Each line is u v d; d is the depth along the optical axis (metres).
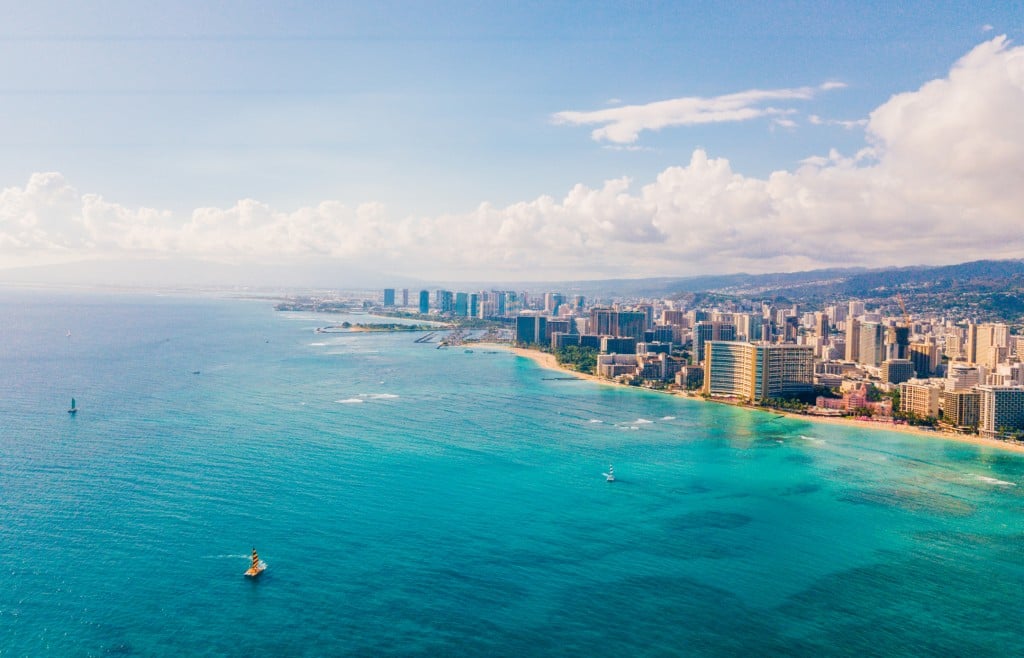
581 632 194.25
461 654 182.12
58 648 177.38
